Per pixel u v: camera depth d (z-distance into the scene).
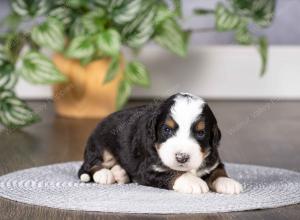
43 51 5.31
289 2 5.91
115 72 4.30
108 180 2.46
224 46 5.78
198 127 2.25
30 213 2.05
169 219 1.96
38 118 4.23
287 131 4.20
